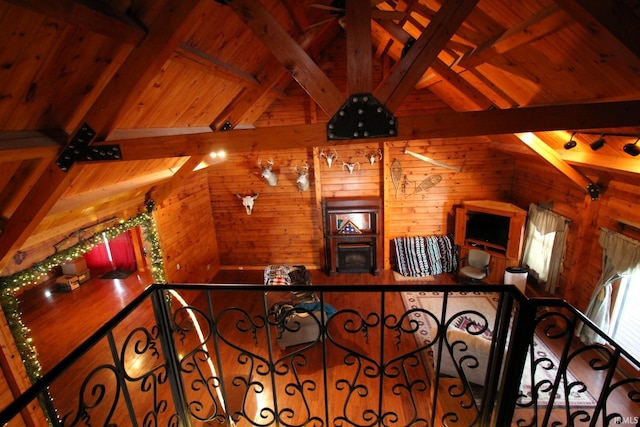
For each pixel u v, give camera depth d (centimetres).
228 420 190
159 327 173
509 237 571
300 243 715
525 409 350
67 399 393
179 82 287
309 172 667
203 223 673
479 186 646
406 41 364
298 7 320
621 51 193
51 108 219
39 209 262
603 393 161
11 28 151
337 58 580
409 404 363
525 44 252
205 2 203
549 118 225
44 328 551
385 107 226
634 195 380
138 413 371
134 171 397
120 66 218
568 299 484
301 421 349
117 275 734
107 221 431
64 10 154
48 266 346
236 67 350
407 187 657
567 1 180
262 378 411
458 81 392
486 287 149
